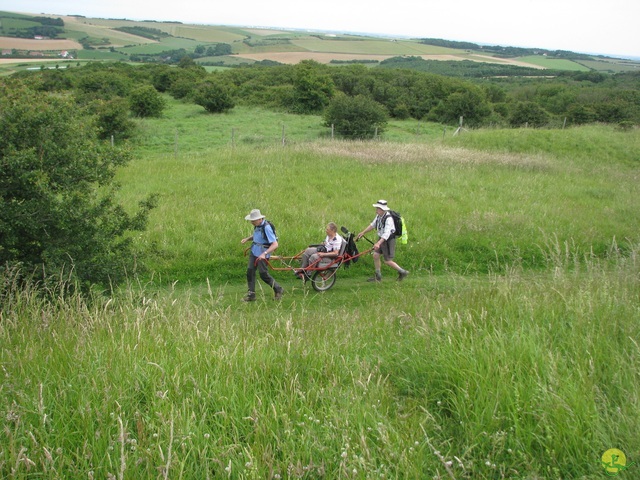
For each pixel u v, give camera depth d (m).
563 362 4.03
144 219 7.75
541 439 3.29
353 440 3.32
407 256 11.16
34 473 2.88
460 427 3.55
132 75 50.41
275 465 3.13
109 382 3.79
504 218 12.94
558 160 22.69
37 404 3.41
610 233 12.38
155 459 3.05
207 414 3.55
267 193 14.46
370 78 47.16
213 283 9.82
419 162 19.33
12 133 6.64
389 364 4.57
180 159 19.28
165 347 4.60
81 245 6.93
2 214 6.36
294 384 3.95
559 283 6.29
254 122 35.00
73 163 6.91
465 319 5.24
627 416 3.35
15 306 5.41
